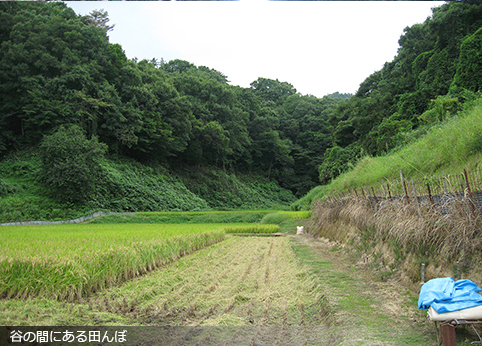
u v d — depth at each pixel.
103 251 7.15
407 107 27.27
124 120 38.44
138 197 36.34
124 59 45.25
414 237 5.85
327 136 68.50
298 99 83.00
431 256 5.40
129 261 7.39
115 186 35.16
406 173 10.44
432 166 8.96
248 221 29.84
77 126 33.91
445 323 3.38
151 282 7.09
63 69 36.84
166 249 9.69
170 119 45.47
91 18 51.31
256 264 9.65
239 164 64.31
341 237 11.23
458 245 4.83
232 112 57.41
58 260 6.07
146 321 4.82
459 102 16.94
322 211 16.66
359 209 9.66
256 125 65.31
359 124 34.38
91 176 31.72
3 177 32.72
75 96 35.59
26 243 8.63
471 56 19.16
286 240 16.34
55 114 35.03
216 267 9.12
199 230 15.25
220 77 77.69
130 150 44.12
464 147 7.95
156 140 43.31
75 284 5.82
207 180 51.38
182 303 5.71
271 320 4.90
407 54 37.12
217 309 5.45
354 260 8.64
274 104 81.62
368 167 16.23
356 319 4.38
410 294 5.28
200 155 52.22
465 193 5.02
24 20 38.84
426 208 5.94
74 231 14.44
